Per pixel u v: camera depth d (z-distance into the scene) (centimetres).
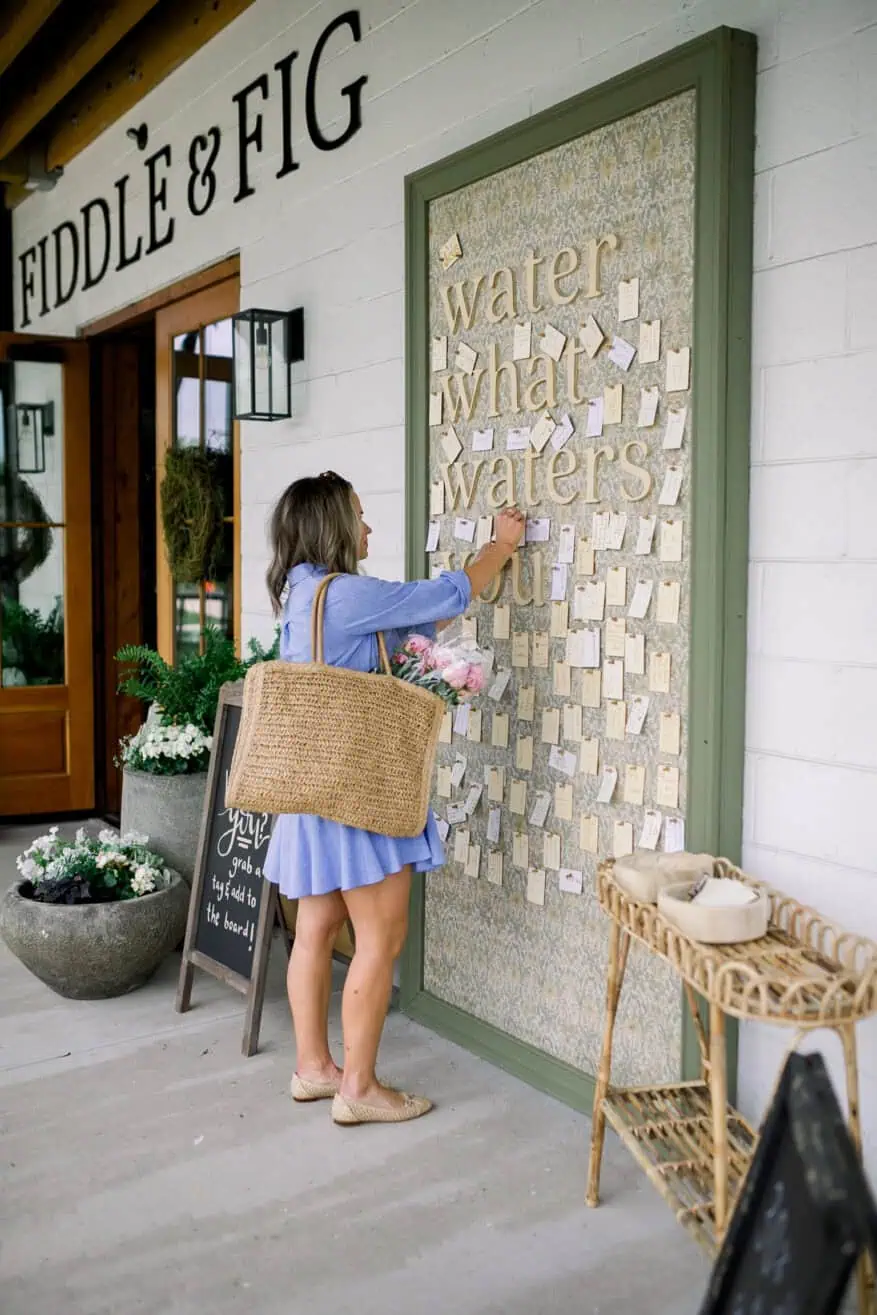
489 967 296
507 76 287
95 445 561
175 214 462
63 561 551
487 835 294
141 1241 213
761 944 182
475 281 290
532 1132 255
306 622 250
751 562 232
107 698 573
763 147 225
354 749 235
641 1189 231
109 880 332
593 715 262
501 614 287
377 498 345
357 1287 200
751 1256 136
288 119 379
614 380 253
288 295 385
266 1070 285
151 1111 263
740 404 229
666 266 240
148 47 457
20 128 516
